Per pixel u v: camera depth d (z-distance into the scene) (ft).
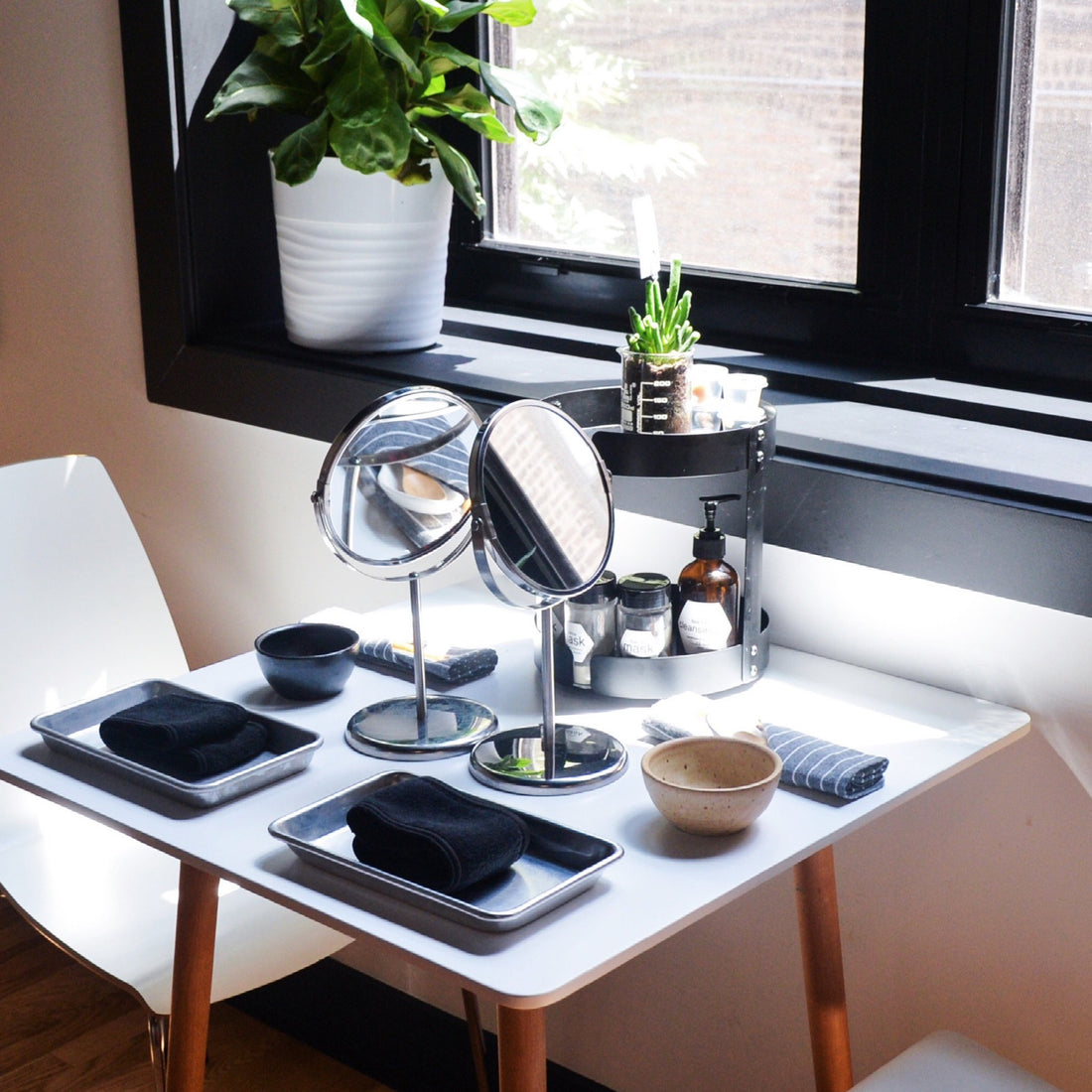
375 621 5.74
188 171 6.82
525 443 4.34
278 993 7.42
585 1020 6.43
